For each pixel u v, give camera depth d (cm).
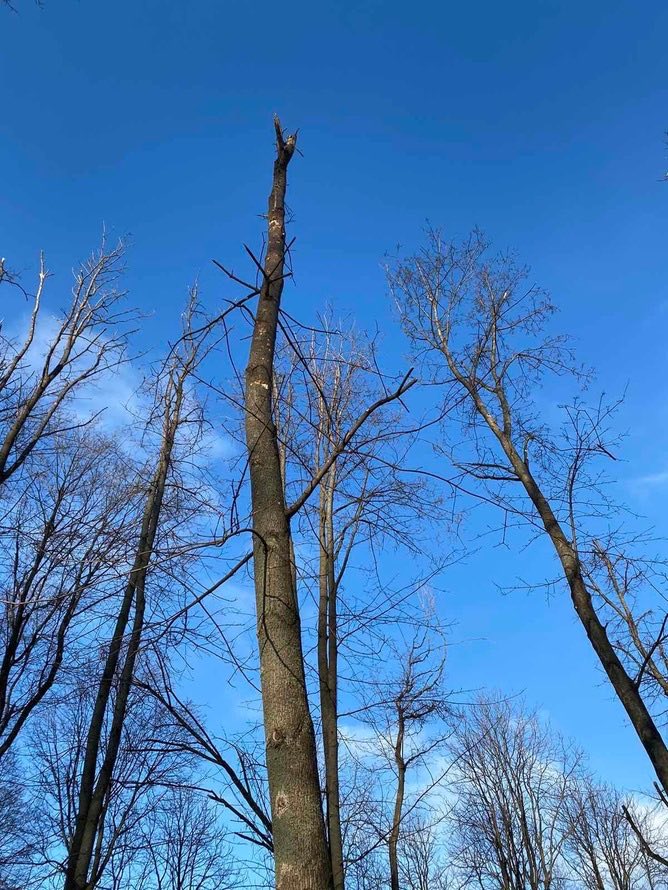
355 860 674
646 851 635
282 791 294
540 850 1909
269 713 316
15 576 819
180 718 572
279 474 388
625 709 718
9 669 830
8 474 632
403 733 895
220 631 379
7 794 1149
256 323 443
